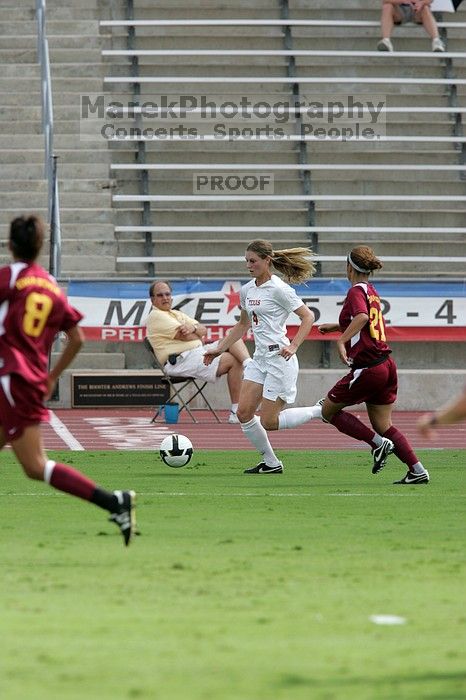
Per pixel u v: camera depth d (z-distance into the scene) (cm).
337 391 4184
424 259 9031
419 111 10019
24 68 10006
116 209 9181
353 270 4181
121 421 6962
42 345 2536
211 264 8938
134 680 1614
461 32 10662
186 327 6712
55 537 2980
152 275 8800
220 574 2466
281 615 2064
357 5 10725
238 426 6719
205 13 10600
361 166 9581
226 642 1853
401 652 1798
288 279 4600
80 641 1853
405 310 7900
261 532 3091
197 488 4097
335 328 4253
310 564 2598
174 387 7506
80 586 2325
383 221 9300
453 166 9606
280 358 4509
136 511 3500
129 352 8181
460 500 3812
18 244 2542
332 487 4153
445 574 2491
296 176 9538
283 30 10506
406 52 10369
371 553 2756
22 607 2119
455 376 7856
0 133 9650
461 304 7925
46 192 9206
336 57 10350
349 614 2077
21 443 2523
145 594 2248
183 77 10056
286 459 5184
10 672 1656
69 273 8744
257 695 1535
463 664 1727
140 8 10512
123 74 10112
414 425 6919
